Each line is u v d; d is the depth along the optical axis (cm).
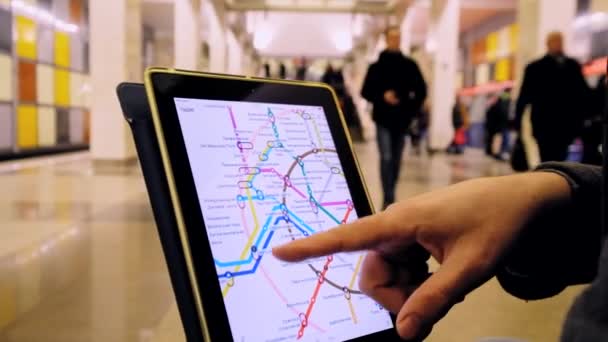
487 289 280
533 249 49
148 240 381
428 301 41
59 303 262
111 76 917
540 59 489
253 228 65
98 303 262
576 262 50
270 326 62
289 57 2523
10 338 222
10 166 930
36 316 245
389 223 42
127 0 923
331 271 69
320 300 67
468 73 2106
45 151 1223
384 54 506
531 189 45
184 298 58
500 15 1783
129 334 227
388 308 48
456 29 1442
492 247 42
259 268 64
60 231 407
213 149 65
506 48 1744
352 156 78
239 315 60
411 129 1583
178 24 1205
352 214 75
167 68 64
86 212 485
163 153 59
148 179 60
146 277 300
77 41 1380
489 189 44
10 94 1102
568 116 478
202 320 56
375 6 1661
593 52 836
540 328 232
